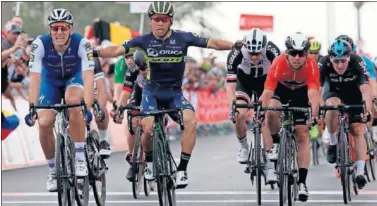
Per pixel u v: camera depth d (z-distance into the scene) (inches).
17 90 1264.8
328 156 926.4
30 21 3228.3
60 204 692.7
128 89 920.3
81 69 763.4
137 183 904.9
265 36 837.2
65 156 708.7
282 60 801.6
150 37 761.0
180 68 767.7
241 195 921.5
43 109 741.3
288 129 789.2
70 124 740.0
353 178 892.6
